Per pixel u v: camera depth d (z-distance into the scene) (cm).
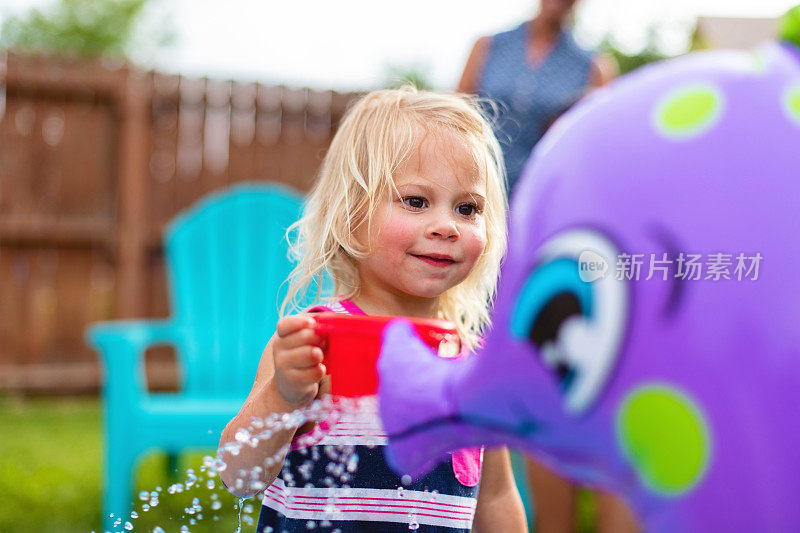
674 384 50
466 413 62
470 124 122
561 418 54
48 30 1441
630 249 51
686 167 51
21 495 295
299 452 114
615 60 503
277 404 101
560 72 260
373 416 92
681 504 50
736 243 50
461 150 117
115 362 241
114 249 521
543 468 233
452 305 133
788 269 49
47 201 521
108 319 530
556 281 53
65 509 281
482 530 128
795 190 50
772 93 53
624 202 52
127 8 1467
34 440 389
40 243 518
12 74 512
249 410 106
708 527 50
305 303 159
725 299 49
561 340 53
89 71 520
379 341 86
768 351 49
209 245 302
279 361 94
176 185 536
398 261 115
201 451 355
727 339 49
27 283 518
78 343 524
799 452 49
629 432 51
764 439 49
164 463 311
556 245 54
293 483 113
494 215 127
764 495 49
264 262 305
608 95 57
